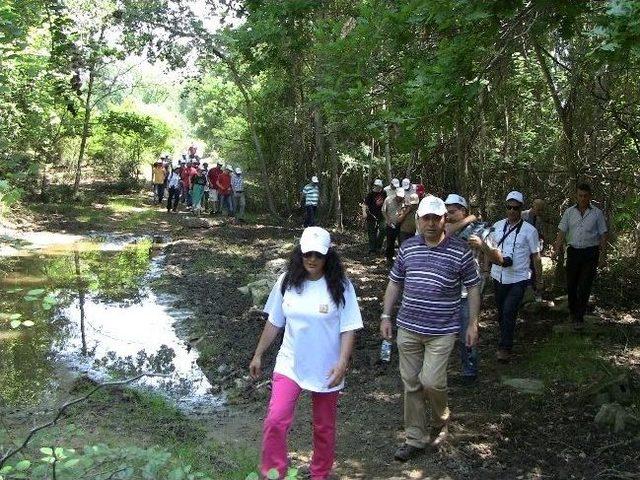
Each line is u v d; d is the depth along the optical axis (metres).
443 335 5.43
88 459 3.18
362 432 6.31
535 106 13.89
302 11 10.86
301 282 4.45
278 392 4.42
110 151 31.86
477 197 12.09
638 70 9.99
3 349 8.84
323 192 24.00
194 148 26.97
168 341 9.55
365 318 10.58
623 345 8.41
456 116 6.33
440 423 5.78
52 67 10.86
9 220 19.59
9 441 4.61
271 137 27.44
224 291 12.51
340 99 6.94
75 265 14.85
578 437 6.02
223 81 27.94
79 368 8.20
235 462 5.54
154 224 21.91
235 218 24.31
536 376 7.54
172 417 6.65
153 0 22.19
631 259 11.50
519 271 7.79
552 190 13.12
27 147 19.73
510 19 6.26
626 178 11.35
